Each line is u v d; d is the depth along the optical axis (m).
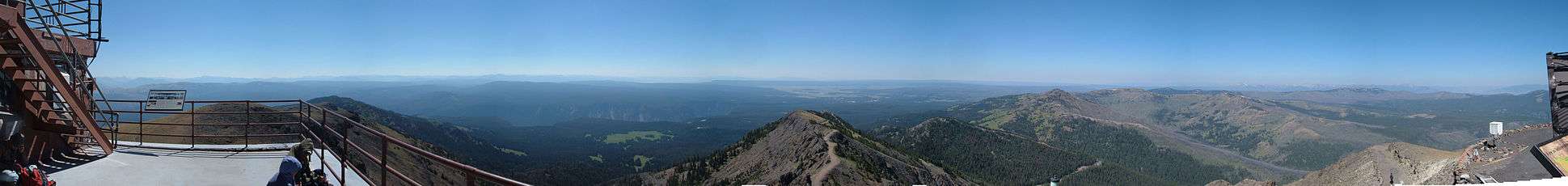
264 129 57.53
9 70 10.85
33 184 8.91
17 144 11.13
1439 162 70.19
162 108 13.54
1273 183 158.25
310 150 9.77
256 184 11.11
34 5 11.34
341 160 10.14
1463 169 52.84
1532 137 50.06
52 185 9.39
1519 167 44.16
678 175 180.50
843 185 114.56
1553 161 21.94
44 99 12.19
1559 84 26.19
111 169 11.89
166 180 11.25
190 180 11.30
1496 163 47.97
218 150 13.70
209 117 58.53
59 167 11.84
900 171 144.62
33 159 11.69
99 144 12.66
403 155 91.94
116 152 13.28
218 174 11.75
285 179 7.92
